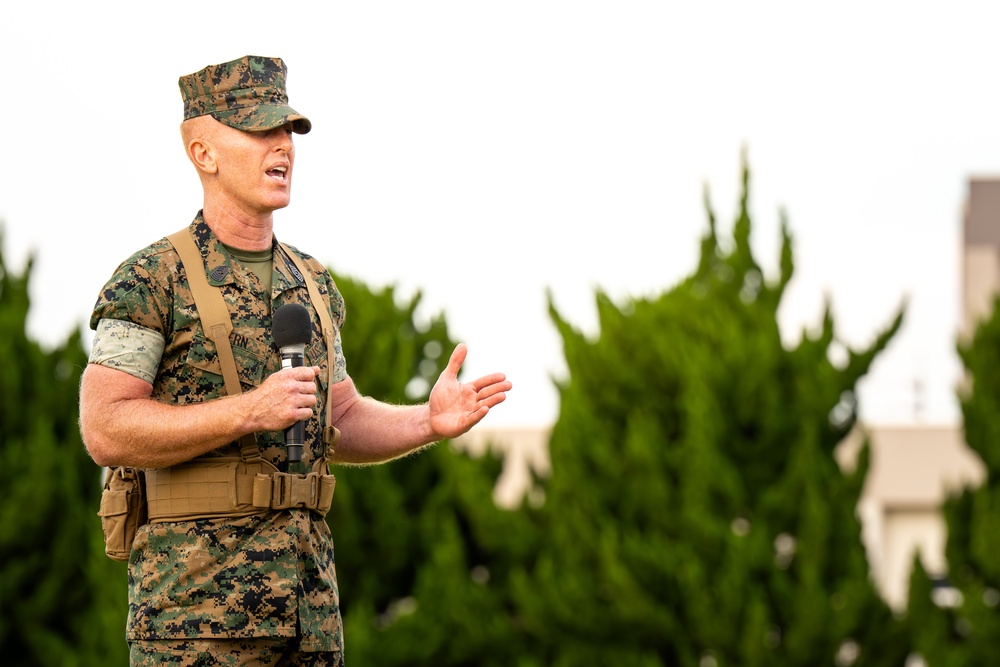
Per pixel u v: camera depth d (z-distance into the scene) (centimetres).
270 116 560
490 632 2117
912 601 2070
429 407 612
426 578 2092
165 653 539
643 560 2019
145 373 546
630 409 2152
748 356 2059
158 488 552
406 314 2255
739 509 2036
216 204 570
